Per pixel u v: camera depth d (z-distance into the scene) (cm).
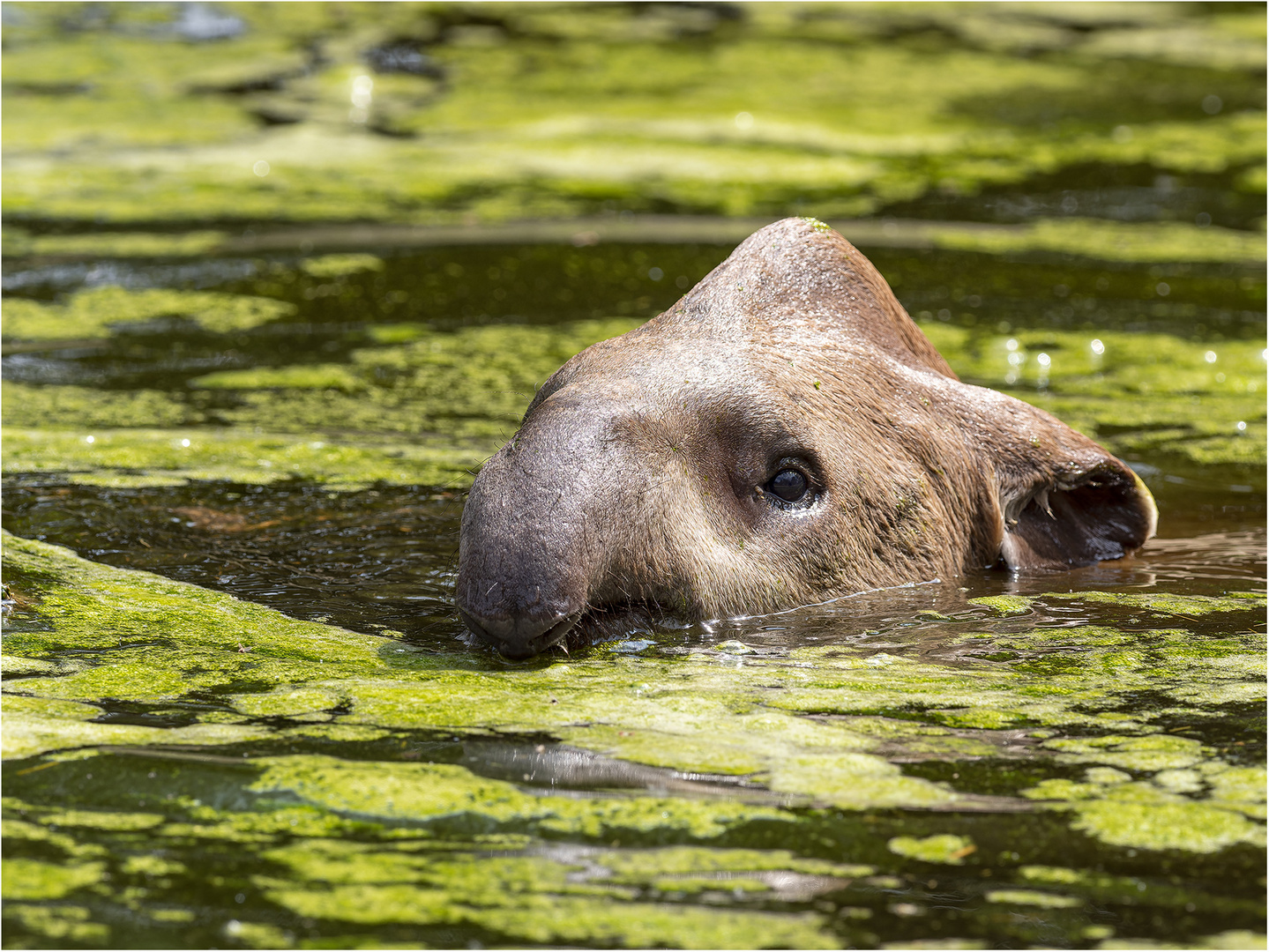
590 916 860
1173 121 5100
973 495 1678
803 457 1517
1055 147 4728
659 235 3619
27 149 4384
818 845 955
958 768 1091
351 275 3238
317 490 1902
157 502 1841
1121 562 1759
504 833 969
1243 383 2614
